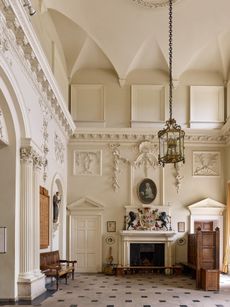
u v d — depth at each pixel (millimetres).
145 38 16297
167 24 15445
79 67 18141
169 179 18000
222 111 18141
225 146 18188
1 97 9508
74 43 16719
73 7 14219
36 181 11258
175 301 11031
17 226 10344
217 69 18266
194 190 17984
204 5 14383
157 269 17250
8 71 8953
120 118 18094
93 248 17562
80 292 12219
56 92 13414
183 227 17734
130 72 18250
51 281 14375
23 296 10266
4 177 10242
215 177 18078
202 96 18203
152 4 14258
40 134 12398
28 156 10648
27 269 10508
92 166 18016
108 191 17891
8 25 8555
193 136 18047
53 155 14680
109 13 14789
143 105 18125
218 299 11344
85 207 17688
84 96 18188
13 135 10297
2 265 10062
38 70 11078
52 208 14430
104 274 16750
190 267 15875
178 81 18047
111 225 17672
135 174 18016
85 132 17859
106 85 18234
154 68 18250
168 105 18109
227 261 17094
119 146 18141
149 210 17688
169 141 11680
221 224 17766
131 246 17562
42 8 12508
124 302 10781
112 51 16812
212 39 16453
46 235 13484
